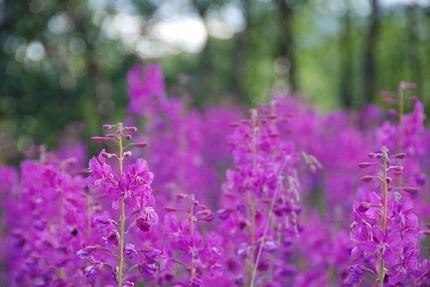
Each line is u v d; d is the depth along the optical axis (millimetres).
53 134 19609
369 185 6723
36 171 5457
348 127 14109
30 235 5590
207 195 11148
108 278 4797
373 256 4273
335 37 35250
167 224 4480
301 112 13703
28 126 19844
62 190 5102
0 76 19688
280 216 5090
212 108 17297
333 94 41000
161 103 9945
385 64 28359
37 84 19859
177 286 4453
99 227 4090
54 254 4980
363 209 3965
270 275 5199
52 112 19781
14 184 8562
